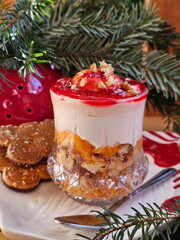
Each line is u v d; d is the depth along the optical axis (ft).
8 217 0.76
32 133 1.00
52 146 0.97
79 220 0.78
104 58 1.01
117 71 1.00
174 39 1.14
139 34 1.01
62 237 0.73
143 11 1.05
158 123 1.41
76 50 1.01
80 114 0.76
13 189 0.87
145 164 0.89
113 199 0.85
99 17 1.00
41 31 0.92
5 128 1.00
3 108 1.03
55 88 0.80
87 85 0.77
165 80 0.97
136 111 0.78
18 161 0.90
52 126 1.04
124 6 1.08
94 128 0.77
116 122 0.77
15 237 0.72
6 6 0.94
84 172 0.81
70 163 0.82
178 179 0.96
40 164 0.94
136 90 0.79
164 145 1.13
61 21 0.95
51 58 0.98
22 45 0.91
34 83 1.01
